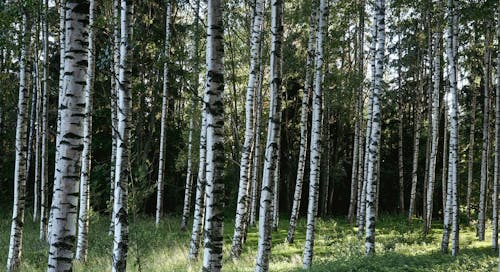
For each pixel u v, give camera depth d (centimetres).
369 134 2109
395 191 3706
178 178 3328
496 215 1688
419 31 2528
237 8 1734
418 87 3022
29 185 3072
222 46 681
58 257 537
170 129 3133
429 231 2252
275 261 1431
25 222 2316
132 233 1816
